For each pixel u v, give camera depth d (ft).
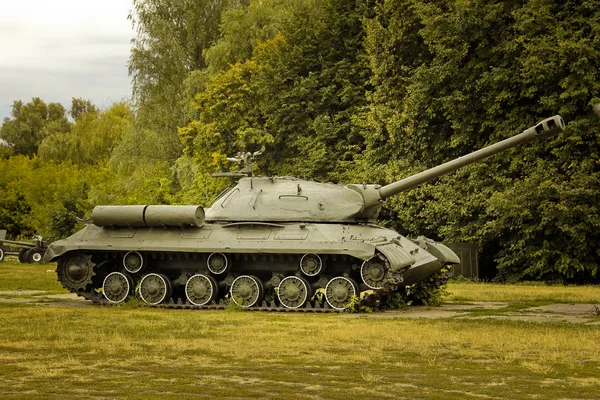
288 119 159.53
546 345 49.34
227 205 79.00
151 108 193.67
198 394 35.22
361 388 36.68
